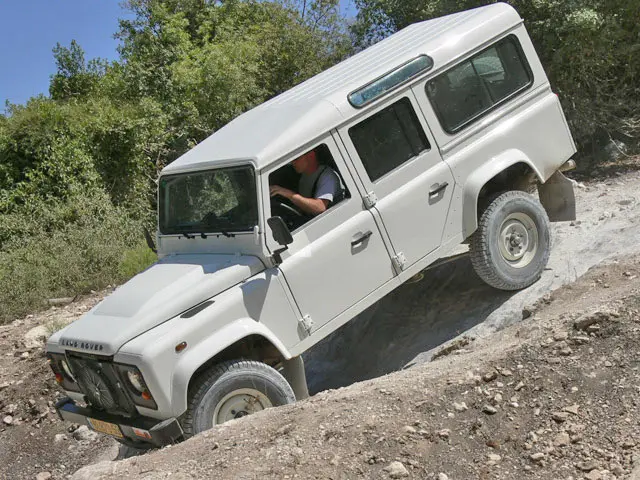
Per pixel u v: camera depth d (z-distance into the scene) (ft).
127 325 17.03
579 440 11.94
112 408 17.61
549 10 36.04
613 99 37.65
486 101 21.99
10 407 25.04
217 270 18.13
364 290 19.66
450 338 22.02
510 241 22.34
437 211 20.85
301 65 69.31
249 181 18.35
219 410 17.11
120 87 58.95
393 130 20.42
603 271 19.79
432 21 24.66
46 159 48.01
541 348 14.28
